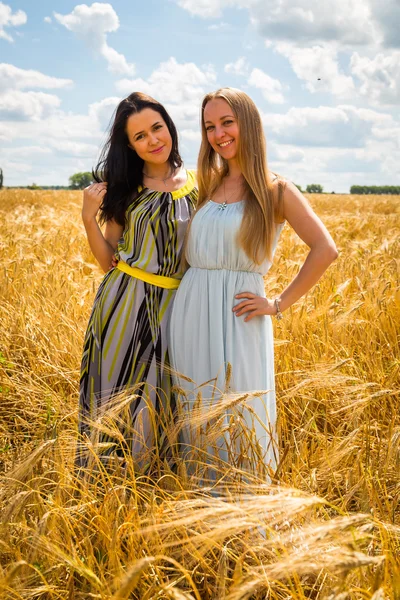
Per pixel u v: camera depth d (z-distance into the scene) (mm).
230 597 1651
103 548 2162
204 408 2643
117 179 3211
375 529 2240
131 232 3154
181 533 2174
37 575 2012
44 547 2000
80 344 4531
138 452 2963
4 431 3631
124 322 3148
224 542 2283
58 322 4797
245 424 2697
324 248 2771
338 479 2758
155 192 3146
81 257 7520
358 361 4055
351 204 25219
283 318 4402
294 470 2615
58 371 3992
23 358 4477
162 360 3119
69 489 2535
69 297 5316
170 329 3047
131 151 3238
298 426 3244
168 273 3141
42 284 5730
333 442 2939
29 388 3967
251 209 2783
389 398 3316
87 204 3287
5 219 13383
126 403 2559
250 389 2865
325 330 4191
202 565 2062
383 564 1871
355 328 4430
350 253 7922
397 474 2635
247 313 2846
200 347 2908
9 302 5578
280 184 2844
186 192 3197
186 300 2975
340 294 5129
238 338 2844
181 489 2391
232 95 2771
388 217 15414
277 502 1683
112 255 3430
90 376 3248
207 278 2904
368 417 3365
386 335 4445
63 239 9320
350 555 1586
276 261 6398
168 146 3184
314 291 5145
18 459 2908
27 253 7828
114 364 3174
